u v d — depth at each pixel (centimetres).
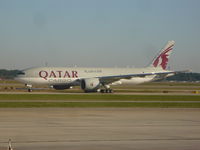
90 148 2428
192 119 4212
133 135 2966
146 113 4888
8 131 3106
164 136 2930
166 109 5547
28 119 3981
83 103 6250
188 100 7662
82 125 3544
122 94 9394
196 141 2719
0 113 4612
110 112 4934
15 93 9044
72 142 2634
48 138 2784
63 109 5244
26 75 10075
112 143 2616
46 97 7650
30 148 2408
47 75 10162
